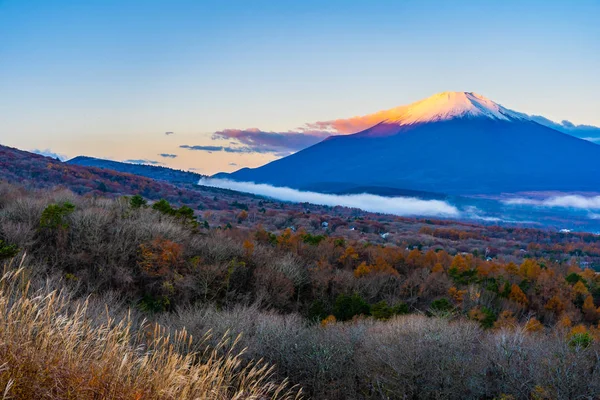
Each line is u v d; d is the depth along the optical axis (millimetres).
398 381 20734
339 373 20891
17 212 35000
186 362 5059
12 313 4688
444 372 20781
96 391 4402
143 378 4828
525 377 20328
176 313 26609
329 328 24438
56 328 4785
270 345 20297
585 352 19844
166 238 35156
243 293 35719
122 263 31703
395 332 22734
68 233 32500
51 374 4332
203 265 33875
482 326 31688
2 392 3957
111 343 4992
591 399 17766
